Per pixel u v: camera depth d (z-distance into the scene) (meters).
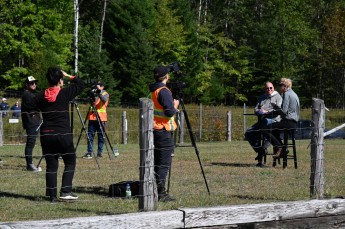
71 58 68.44
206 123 42.38
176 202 12.98
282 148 20.25
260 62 82.00
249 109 55.56
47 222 9.41
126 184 13.91
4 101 44.41
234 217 10.95
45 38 63.84
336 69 80.44
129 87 70.06
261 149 20.72
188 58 74.88
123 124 37.19
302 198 13.81
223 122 43.78
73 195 13.38
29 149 18.88
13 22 62.47
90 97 22.41
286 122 20.03
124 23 71.81
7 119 38.53
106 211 12.06
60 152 13.18
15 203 12.96
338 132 42.84
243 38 86.25
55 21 63.22
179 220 10.46
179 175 17.77
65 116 13.20
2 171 18.73
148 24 72.69
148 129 11.26
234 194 14.38
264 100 20.84
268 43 79.25
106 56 67.88
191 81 75.06
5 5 61.28
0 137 32.06
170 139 13.22
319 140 13.30
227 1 90.00
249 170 19.41
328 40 77.56
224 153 26.44
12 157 24.09
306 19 83.19
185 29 75.69
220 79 81.38
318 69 80.56
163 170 13.18
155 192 11.39
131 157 24.30
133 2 72.19
